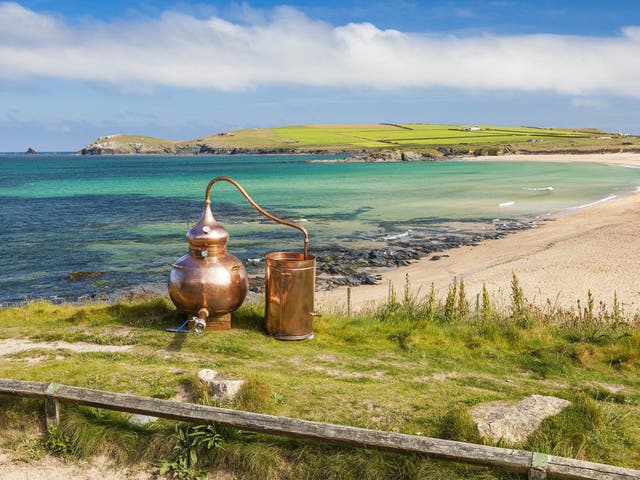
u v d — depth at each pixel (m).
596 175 90.31
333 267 27.02
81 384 6.53
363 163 157.62
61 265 27.58
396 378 7.32
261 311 10.27
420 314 10.86
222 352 8.09
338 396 6.33
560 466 4.38
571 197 57.25
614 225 35.81
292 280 8.66
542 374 7.97
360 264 28.03
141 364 7.46
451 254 30.16
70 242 34.03
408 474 4.81
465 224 41.22
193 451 5.25
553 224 39.28
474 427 5.43
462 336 9.44
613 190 63.50
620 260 25.22
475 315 11.18
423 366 7.99
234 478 5.09
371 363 7.97
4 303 20.86
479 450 4.61
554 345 9.02
